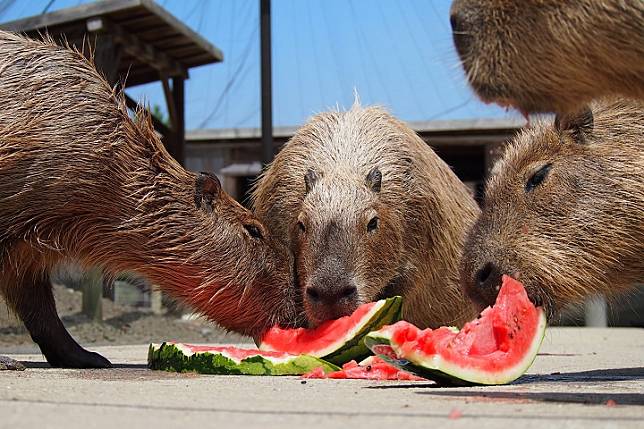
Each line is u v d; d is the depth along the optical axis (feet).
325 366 2.72
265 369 2.71
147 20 6.45
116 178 3.22
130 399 1.79
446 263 4.03
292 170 3.97
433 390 2.13
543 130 3.00
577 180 2.88
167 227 3.31
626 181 2.86
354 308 3.20
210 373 2.79
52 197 3.12
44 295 3.41
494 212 2.95
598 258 2.86
